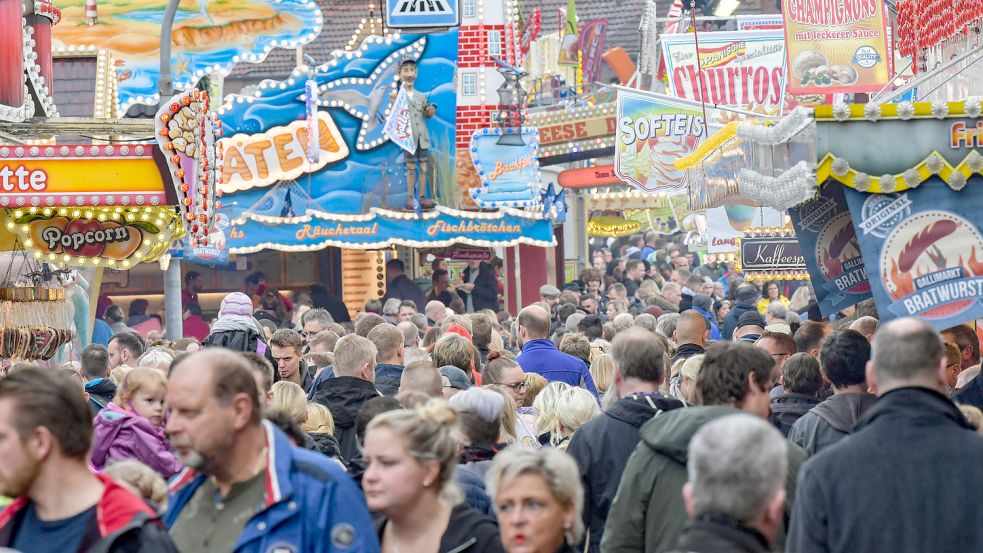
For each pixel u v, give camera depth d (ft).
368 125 124.77
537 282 169.27
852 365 38.63
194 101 64.44
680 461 31.35
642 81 165.89
